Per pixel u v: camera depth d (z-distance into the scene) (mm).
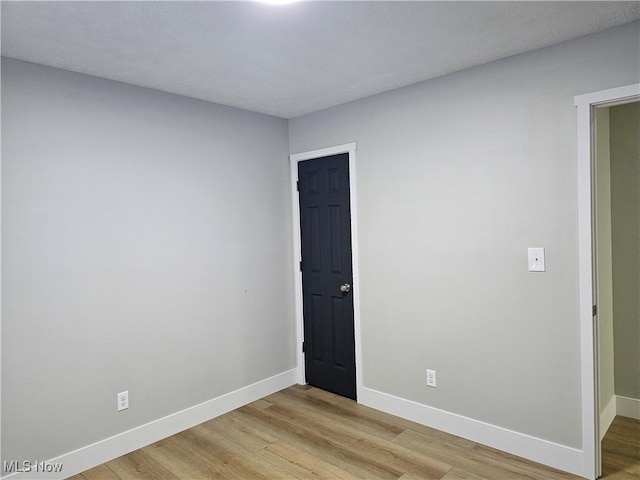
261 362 3697
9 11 1884
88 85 2691
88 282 2666
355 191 3432
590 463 2373
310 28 2139
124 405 2820
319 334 3834
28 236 2426
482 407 2795
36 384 2451
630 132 3045
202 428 3137
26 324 2418
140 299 2912
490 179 2703
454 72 2832
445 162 2900
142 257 2926
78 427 2615
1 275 2328
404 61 2615
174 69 2641
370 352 3408
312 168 3789
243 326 3559
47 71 2518
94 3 1831
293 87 3045
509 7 1984
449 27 2176
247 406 3506
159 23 2037
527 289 2582
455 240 2873
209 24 2062
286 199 3947
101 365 2717
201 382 3254
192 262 3213
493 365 2734
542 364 2539
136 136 2914
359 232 3428
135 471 2596
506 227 2648
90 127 2691
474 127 2760
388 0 1884
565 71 2400
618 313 3148
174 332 3096
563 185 2434
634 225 3051
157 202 3016
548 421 2527
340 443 2857
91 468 2643
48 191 2506
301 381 3982
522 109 2562
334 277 3664
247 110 3617
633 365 3109
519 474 2449
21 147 2406
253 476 2508
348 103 3447
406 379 3186
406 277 3143
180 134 3162
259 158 3717
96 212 2707
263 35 2203
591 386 2361
